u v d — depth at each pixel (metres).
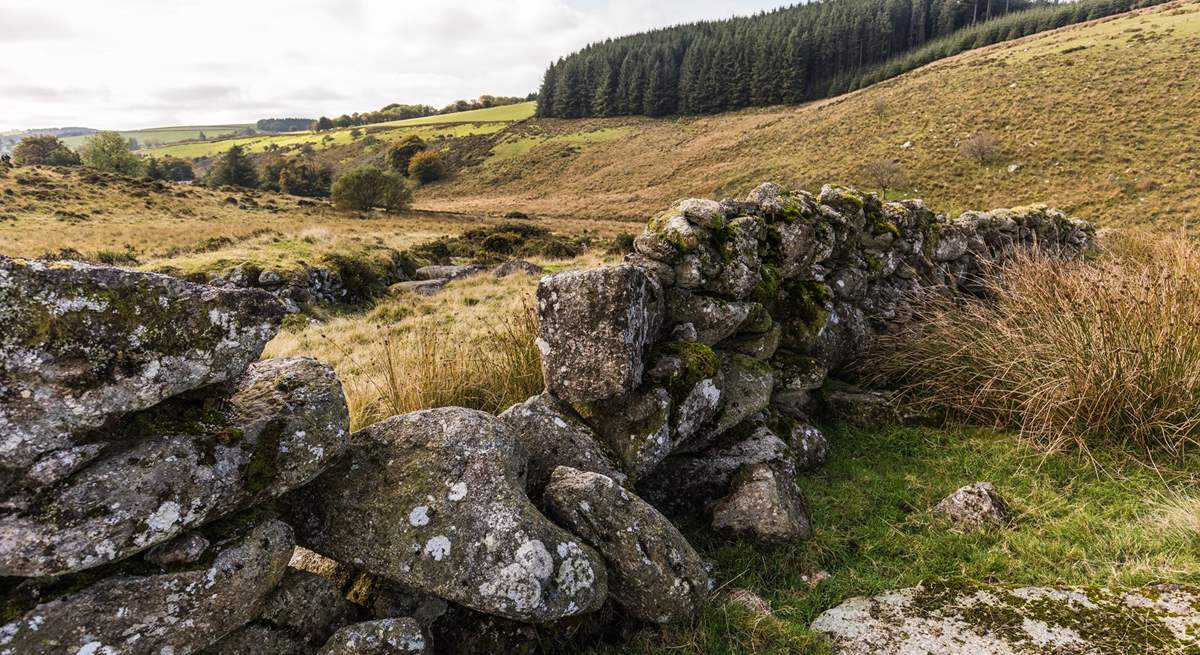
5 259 1.57
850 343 5.48
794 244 4.81
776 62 91.81
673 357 3.56
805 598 2.98
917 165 38.12
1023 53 58.41
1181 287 4.46
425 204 70.00
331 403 2.32
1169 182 26.70
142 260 18.27
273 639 2.15
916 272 6.23
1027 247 8.23
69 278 1.65
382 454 2.55
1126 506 3.43
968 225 7.41
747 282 4.11
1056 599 2.76
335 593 2.38
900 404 4.96
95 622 1.73
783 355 4.83
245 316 2.01
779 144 58.38
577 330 3.22
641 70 106.06
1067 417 4.21
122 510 1.72
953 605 2.81
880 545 3.33
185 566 1.88
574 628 2.60
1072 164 31.80
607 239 28.75
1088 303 4.64
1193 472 3.66
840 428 4.88
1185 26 50.75
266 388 2.26
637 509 2.71
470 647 2.46
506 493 2.38
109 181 39.25
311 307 12.80
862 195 5.91
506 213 55.50
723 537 3.45
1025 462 4.05
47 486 1.64
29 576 1.68
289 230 25.83
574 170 76.88
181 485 1.84
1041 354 4.58
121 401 1.73
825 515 3.64
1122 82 39.56
